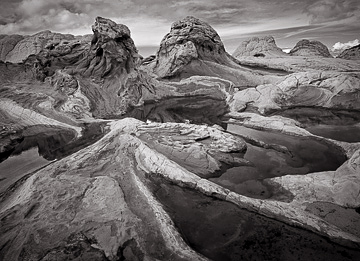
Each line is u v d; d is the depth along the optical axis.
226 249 8.86
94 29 26.12
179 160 14.71
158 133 17.33
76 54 28.56
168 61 37.91
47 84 26.20
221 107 27.55
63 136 18.81
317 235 9.47
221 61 40.31
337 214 10.29
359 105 24.67
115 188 11.38
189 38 37.84
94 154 14.73
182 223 10.15
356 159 12.20
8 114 21.06
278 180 12.90
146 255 8.21
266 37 56.09
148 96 29.81
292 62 42.84
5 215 9.78
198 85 33.59
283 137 19.17
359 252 8.70
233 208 11.06
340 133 19.59
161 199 11.60
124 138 16.06
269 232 9.66
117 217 9.68
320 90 26.09
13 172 13.95
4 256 8.07
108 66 26.89
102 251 8.22
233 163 15.13
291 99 26.44
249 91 27.84
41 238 8.71
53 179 12.15
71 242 8.55
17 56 42.88
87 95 24.45
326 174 12.70
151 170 13.45
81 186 11.53
